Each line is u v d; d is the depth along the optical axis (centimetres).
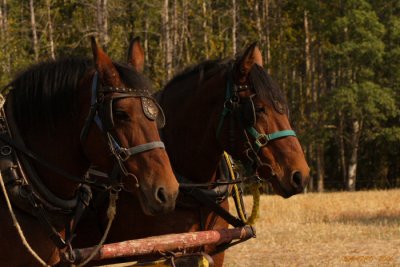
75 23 3250
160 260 573
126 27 3466
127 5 3338
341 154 5000
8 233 537
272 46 4628
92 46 535
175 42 3381
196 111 681
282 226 1844
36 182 546
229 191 697
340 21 4288
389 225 1811
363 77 4409
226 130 662
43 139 562
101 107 531
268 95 645
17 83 574
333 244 1467
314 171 4881
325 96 4466
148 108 533
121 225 654
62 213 555
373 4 4606
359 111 4288
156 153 525
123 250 550
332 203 2644
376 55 4303
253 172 653
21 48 2933
